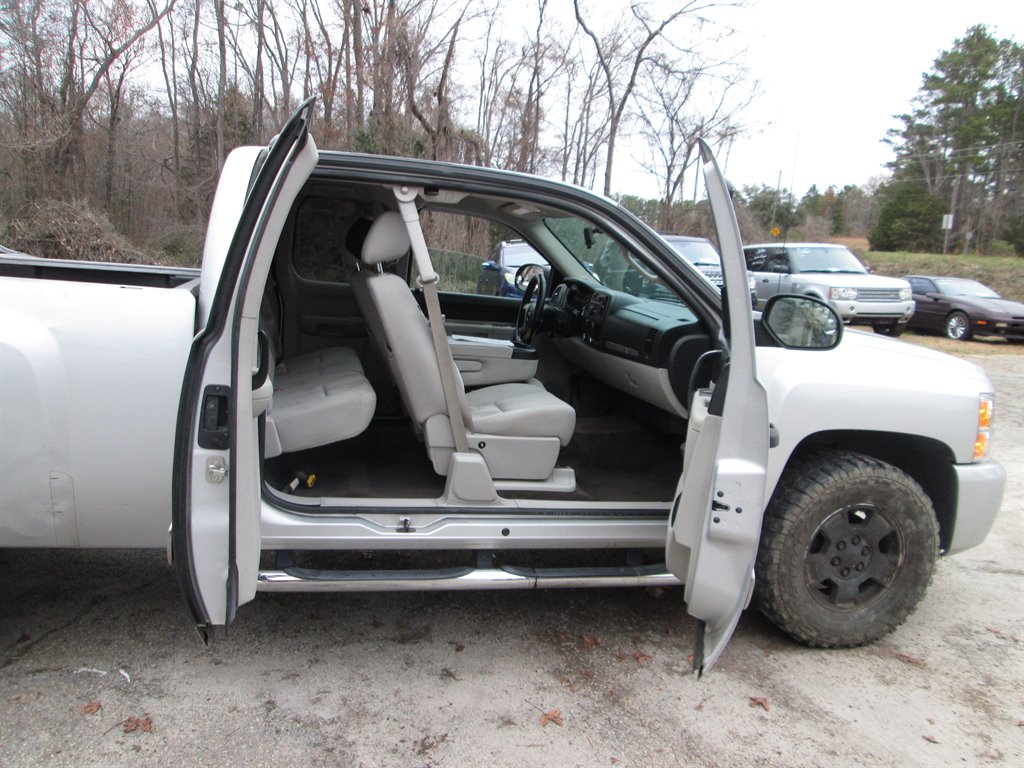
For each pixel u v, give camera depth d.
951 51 50.25
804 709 2.67
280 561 2.68
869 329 15.02
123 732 2.36
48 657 2.75
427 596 3.37
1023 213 44.03
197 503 2.12
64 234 12.64
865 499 2.88
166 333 2.41
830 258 14.29
